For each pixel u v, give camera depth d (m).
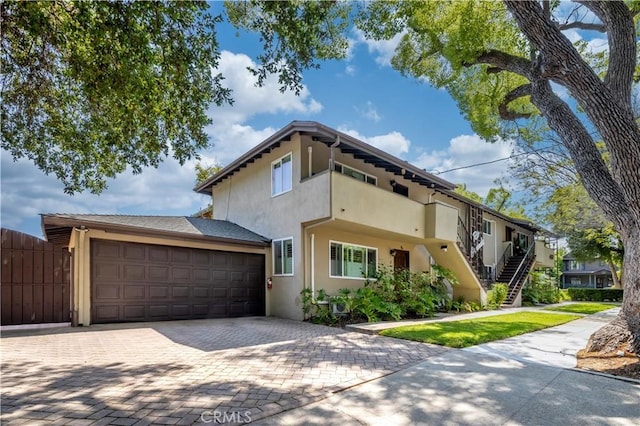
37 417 3.39
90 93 5.49
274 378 4.77
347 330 8.88
